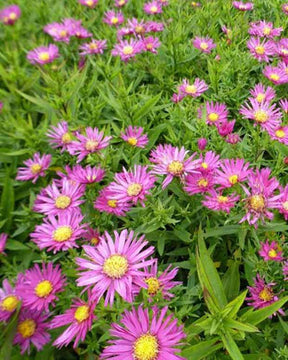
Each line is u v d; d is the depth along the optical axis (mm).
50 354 166
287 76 251
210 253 173
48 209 180
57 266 156
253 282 171
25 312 157
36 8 347
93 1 353
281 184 203
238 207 169
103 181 220
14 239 213
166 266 181
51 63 293
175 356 121
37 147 240
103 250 141
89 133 205
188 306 168
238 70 266
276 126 200
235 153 203
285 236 186
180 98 243
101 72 274
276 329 165
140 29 306
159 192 185
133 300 148
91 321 135
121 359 125
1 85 300
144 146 228
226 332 137
